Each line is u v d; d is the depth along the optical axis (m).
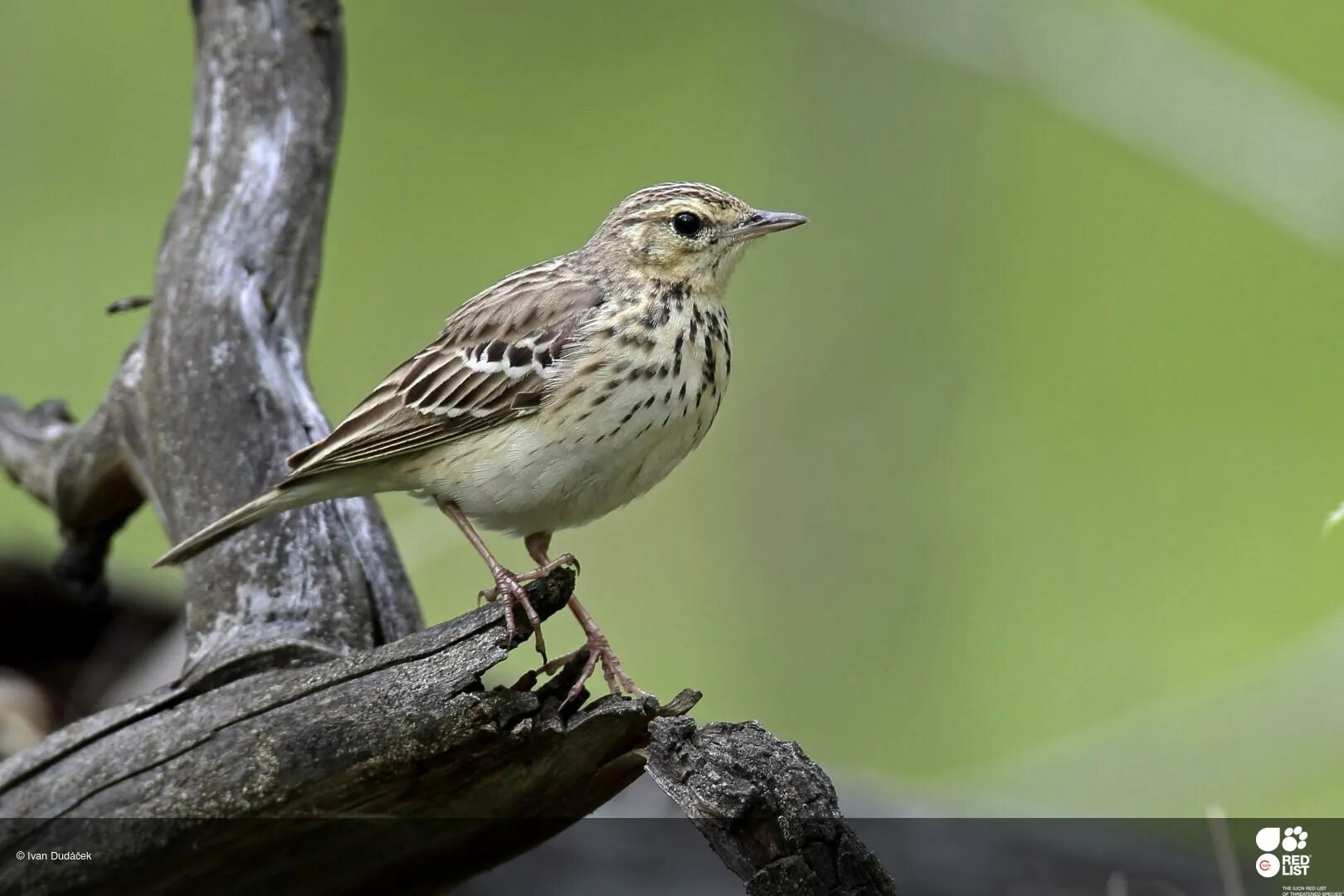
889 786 11.70
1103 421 16.09
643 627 15.00
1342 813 12.41
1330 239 11.80
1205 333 16.12
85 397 15.95
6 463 11.60
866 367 15.94
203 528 9.02
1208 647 14.69
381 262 16.66
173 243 10.31
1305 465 15.67
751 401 15.88
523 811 7.32
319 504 9.17
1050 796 11.34
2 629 11.96
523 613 7.51
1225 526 15.36
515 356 8.30
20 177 16.88
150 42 17.55
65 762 7.41
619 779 7.24
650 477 8.55
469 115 17.44
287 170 10.50
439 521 14.00
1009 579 15.37
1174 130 12.16
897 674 15.12
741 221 8.81
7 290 16.33
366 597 8.75
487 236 16.84
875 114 16.12
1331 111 12.29
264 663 8.09
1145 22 12.37
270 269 10.16
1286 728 11.09
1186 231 16.47
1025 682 14.97
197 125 10.80
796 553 15.42
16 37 17.05
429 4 17.89
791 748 6.48
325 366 16.06
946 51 12.91
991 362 16.36
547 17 17.88
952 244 16.11
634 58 17.72
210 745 7.20
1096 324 16.50
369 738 6.96
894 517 15.54
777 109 16.36
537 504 8.47
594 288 8.66
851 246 16.12
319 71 10.92
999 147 16.62
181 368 9.69
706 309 8.70
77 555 11.60
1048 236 16.66
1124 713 14.66
